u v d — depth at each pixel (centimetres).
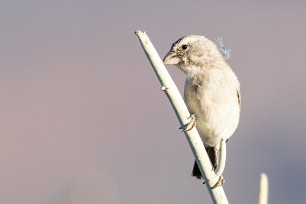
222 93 1047
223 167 588
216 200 590
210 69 1065
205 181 592
